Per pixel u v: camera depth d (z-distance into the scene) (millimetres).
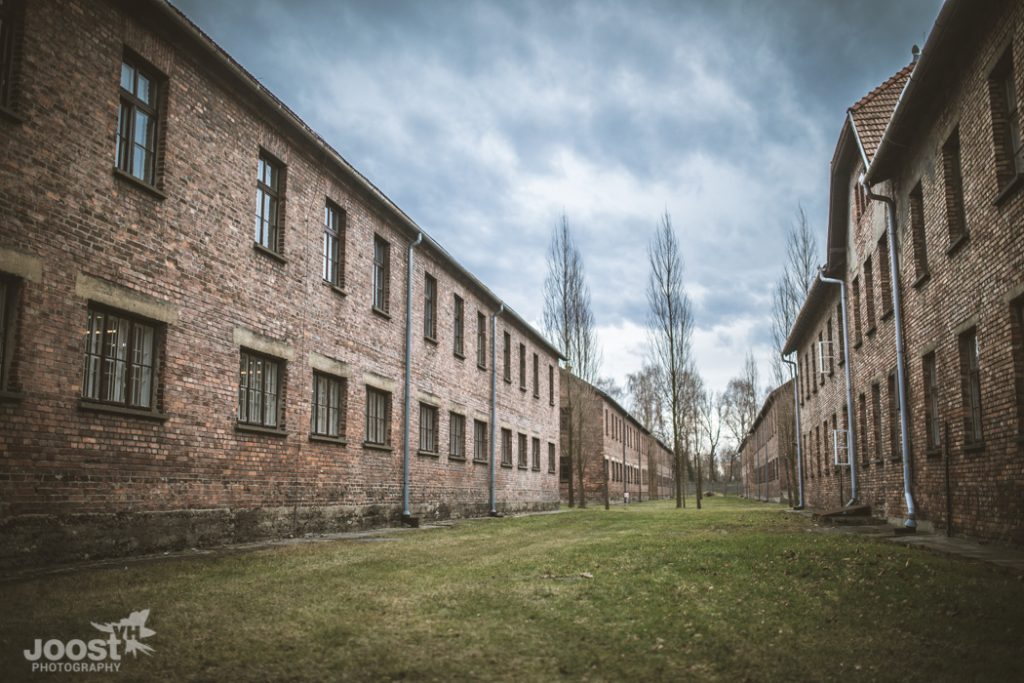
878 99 19125
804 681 4539
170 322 11453
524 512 31078
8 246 8828
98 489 9953
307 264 15477
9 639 5184
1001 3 10977
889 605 6645
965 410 13133
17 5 9242
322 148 15609
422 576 8336
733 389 100188
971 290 12586
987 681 4508
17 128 9008
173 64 11750
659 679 4594
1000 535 11523
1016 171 11203
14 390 8859
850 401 23062
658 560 9742
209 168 12516
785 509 33469
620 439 61844
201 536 11844
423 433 21656
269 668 4715
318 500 15492
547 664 4883
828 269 25094
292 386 14727
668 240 39281
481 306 27141
